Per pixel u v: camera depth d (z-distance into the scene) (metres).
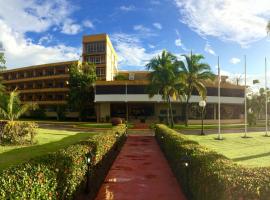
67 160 8.30
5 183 5.32
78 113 70.94
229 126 49.09
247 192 5.50
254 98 66.06
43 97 79.69
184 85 46.84
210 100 61.56
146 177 13.58
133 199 10.41
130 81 58.62
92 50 76.75
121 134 24.22
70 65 69.50
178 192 11.21
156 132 29.80
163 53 47.09
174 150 13.93
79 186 9.62
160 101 57.88
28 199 5.78
